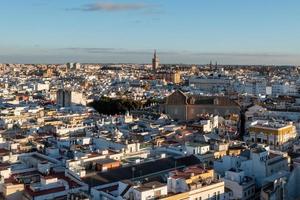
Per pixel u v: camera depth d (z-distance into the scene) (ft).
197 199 506.89
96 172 593.01
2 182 539.29
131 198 477.77
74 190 532.32
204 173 546.67
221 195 537.65
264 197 551.18
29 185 541.75
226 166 649.20
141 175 595.88
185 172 547.49
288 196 587.27
